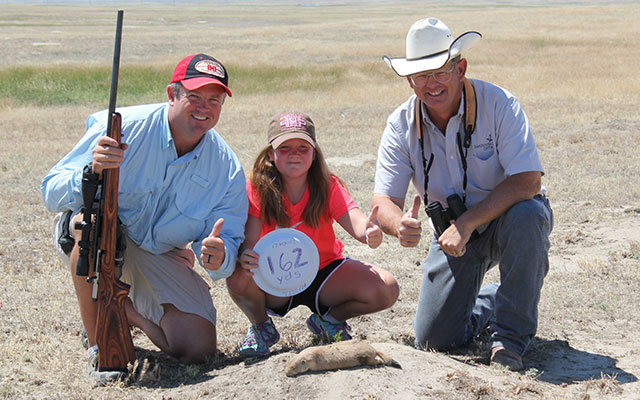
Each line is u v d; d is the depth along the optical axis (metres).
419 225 4.02
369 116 16.48
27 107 19.50
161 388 3.84
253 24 72.50
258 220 4.41
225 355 4.47
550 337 4.67
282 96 20.19
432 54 4.14
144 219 4.24
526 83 20.52
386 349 3.87
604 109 15.81
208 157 4.23
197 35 45.31
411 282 5.96
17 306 5.40
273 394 3.42
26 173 10.91
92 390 3.83
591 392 3.71
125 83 22.84
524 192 4.09
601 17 52.16
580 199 8.59
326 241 4.50
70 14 106.62
